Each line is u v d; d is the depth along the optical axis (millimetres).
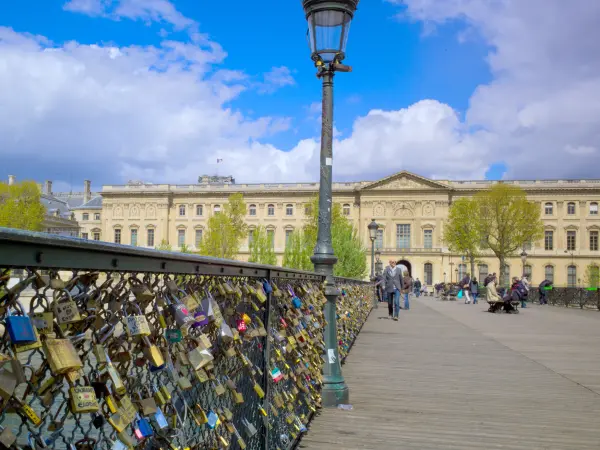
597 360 11133
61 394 1847
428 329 17484
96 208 105875
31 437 1654
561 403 7293
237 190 97500
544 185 90812
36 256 1654
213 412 3039
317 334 6574
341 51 7223
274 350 4629
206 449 3016
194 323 2725
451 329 17625
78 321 1882
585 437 5746
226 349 3328
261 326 4203
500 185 72125
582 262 89000
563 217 90125
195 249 97438
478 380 8844
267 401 4367
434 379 8891
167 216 98812
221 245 84750
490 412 6754
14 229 1520
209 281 3174
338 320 10062
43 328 1698
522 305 33781
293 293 5332
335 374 7074
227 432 3578
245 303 3902
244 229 89438
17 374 1561
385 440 5520
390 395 7645
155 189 99000
